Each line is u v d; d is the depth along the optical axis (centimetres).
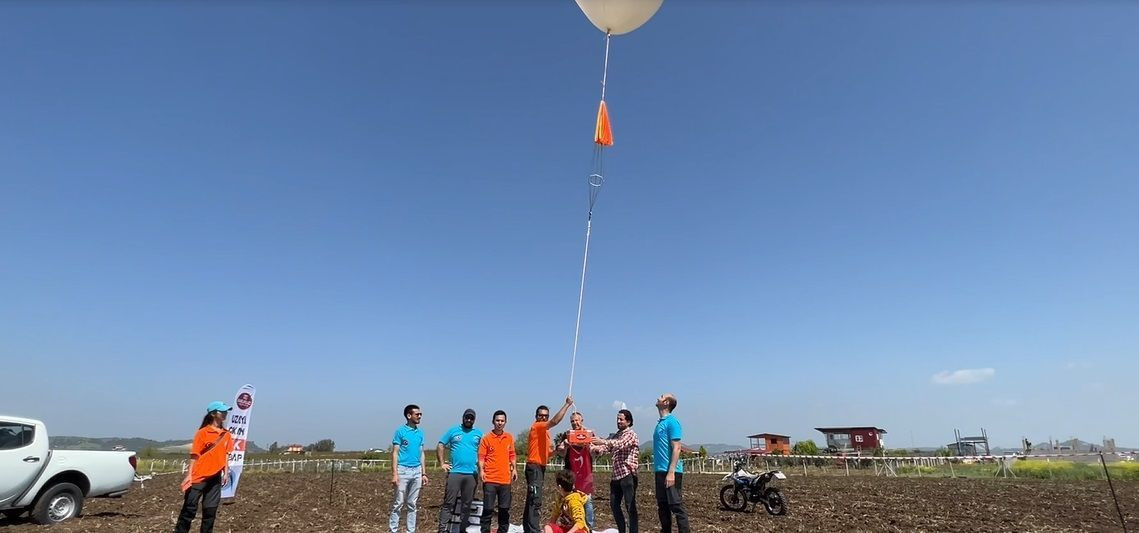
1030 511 1297
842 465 3306
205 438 775
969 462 3061
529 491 853
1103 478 2392
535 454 871
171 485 1928
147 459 3394
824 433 4606
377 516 1200
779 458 3469
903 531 1042
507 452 859
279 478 2470
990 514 1253
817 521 1162
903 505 1416
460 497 849
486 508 823
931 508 1357
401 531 1002
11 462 1015
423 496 1647
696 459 3288
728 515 1253
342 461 3356
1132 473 2388
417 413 907
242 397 1434
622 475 781
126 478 1210
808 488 1903
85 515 1172
